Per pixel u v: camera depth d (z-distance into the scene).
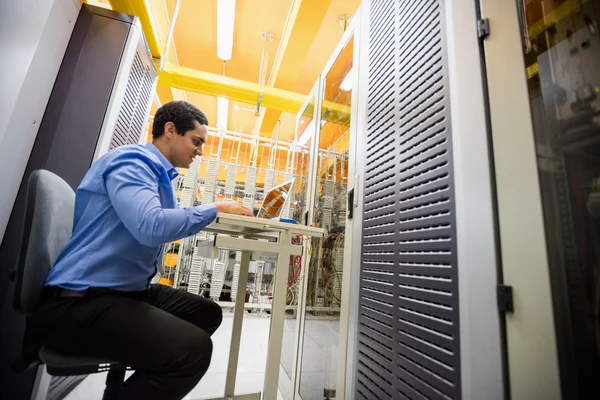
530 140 0.62
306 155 2.83
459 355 0.67
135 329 0.77
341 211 1.86
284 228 1.10
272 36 3.57
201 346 0.81
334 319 1.62
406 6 1.09
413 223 0.89
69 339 0.75
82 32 1.61
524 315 0.57
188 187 3.97
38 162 1.43
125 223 0.85
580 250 0.55
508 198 0.64
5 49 1.16
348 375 1.18
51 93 1.50
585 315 0.53
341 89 2.02
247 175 4.29
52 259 0.87
